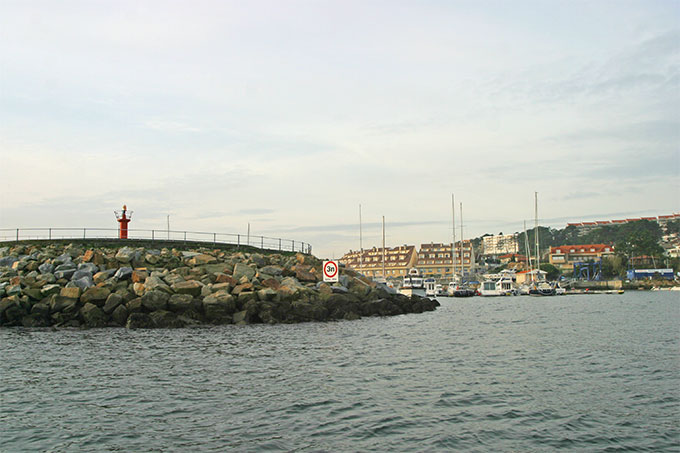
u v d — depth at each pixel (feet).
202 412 52.24
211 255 163.12
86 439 44.98
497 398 57.77
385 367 74.13
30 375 68.03
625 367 75.15
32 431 47.01
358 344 94.68
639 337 108.47
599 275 483.92
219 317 122.62
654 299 288.30
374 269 623.36
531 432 47.11
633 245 584.40
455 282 357.20
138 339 97.96
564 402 56.44
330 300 146.41
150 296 119.85
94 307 117.29
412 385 63.41
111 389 61.00
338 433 46.47
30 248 154.20
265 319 125.29
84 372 69.72
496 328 125.49
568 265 644.69
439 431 47.16
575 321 146.61
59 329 112.06
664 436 46.37
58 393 59.31
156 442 44.24
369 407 54.08
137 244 164.96
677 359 81.56
